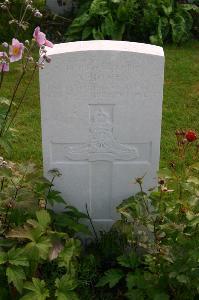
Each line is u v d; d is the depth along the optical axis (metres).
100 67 3.52
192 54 7.76
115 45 3.59
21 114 5.98
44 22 8.12
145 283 3.38
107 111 3.66
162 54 3.52
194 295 3.38
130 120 3.69
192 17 8.43
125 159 3.81
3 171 3.50
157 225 3.47
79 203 3.97
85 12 8.17
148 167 3.85
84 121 3.69
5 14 7.70
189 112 6.10
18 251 3.18
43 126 3.70
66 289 3.27
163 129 5.70
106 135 3.73
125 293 3.46
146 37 8.15
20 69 3.58
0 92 6.42
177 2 8.45
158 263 3.40
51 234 3.38
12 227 3.48
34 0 7.88
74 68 3.53
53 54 3.49
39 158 5.14
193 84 6.80
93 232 4.02
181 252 3.22
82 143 3.76
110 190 3.93
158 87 3.58
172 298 3.42
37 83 6.71
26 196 3.50
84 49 3.50
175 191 4.12
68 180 3.89
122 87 3.58
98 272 3.74
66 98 3.61
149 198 3.57
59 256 3.36
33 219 3.46
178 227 3.32
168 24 8.11
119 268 3.76
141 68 3.53
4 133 3.59
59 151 3.79
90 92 3.60
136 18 8.02
